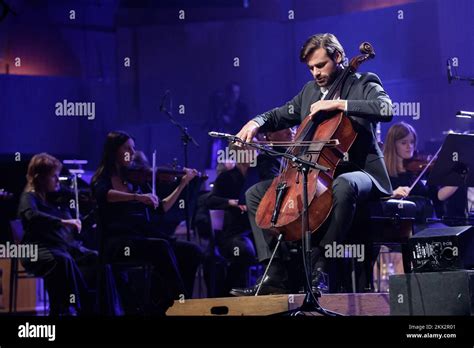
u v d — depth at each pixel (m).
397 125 7.20
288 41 12.82
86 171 11.08
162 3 12.63
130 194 6.90
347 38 12.38
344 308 4.98
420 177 6.98
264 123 5.73
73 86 12.28
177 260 7.21
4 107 11.78
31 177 7.33
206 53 12.80
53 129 12.07
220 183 7.96
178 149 12.50
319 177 5.10
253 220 5.58
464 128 11.37
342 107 5.18
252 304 5.06
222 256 8.00
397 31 11.91
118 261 6.80
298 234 5.12
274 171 7.00
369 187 5.27
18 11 12.03
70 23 12.41
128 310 7.42
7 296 8.77
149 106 12.70
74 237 7.71
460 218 6.49
